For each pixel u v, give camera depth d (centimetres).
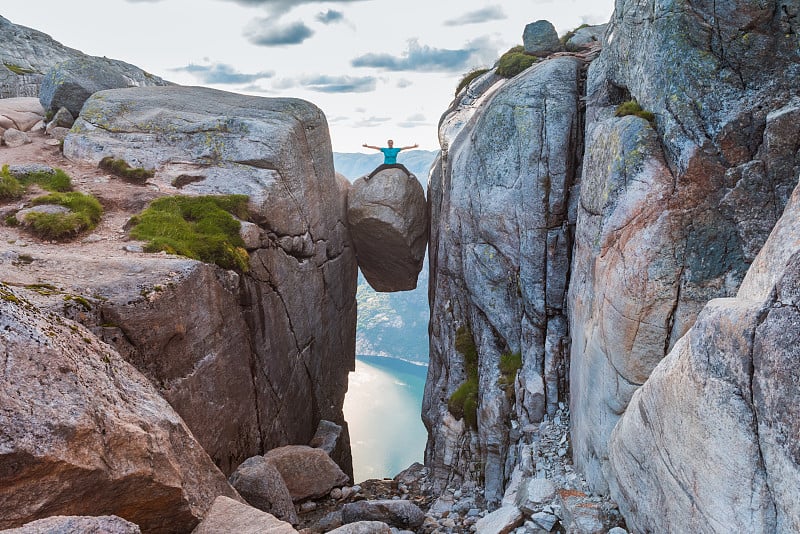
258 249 1619
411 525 1227
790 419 527
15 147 2091
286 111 2034
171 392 1159
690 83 984
